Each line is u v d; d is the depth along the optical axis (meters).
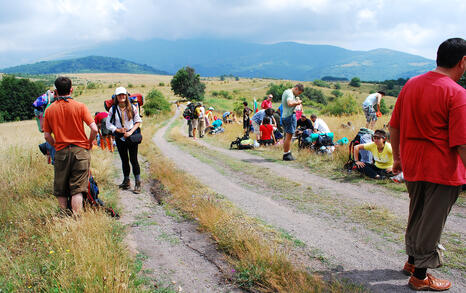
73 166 3.99
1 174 6.28
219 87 185.12
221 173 7.45
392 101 121.44
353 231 3.79
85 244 3.13
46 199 5.05
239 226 3.81
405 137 2.52
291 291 2.53
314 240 3.59
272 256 3.03
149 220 4.43
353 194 5.31
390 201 4.84
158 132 22.94
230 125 21.27
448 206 2.36
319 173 6.98
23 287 2.67
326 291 2.55
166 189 5.98
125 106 5.59
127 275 2.76
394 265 2.94
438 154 2.30
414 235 2.54
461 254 3.07
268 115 11.94
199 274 2.97
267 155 9.80
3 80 80.50
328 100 146.62
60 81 3.87
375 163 6.27
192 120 16.05
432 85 2.32
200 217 4.27
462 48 2.25
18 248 3.48
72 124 3.93
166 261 3.24
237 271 2.98
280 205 4.91
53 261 3.01
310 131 9.86
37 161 7.37
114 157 10.32
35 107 5.18
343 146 8.77
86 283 2.55
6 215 4.45
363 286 2.61
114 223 4.13
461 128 2.13
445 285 2.48
